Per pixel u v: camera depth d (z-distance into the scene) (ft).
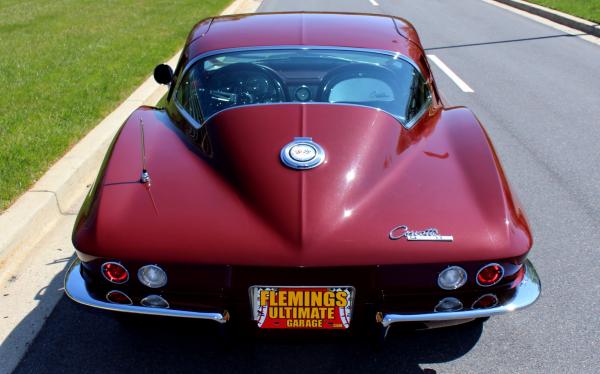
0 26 38.29
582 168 17.24
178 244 7.91
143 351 10.05
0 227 12.72
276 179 8.58
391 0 52.80
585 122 21.26
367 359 9.87
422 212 8.27
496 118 21.66
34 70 25.84
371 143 9.36
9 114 19.56
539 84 26.37
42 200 13.79
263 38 12.25
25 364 9.76
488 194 8.61
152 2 48.57
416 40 12.97
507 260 7.97
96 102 20.95
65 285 8.68
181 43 31.58
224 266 7.86
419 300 8.10
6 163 15.46
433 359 9.86
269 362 9.82
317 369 9.68
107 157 9.86
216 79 11.25
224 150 9.32
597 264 12.48
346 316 8.15
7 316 10.83
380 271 7.88
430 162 9.30
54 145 16.81
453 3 51.88
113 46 30.83
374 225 8.07
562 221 14.21
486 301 8.18
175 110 11.41
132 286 8.16
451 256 7.80
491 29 39.73
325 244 7.84
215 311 8.15
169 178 8.96
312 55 11.64
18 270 12.07
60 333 10.46
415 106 10.96
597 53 32.55
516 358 9.87
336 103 10.27
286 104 10.13
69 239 13.20
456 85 26.12
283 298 8.04
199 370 9.65
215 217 8.21
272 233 7.97
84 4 48.62
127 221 8.20
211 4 46.78
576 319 10.81
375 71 11.30
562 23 41.37
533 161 17.72
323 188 8.45
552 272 12.21
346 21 13.42
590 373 9.55
